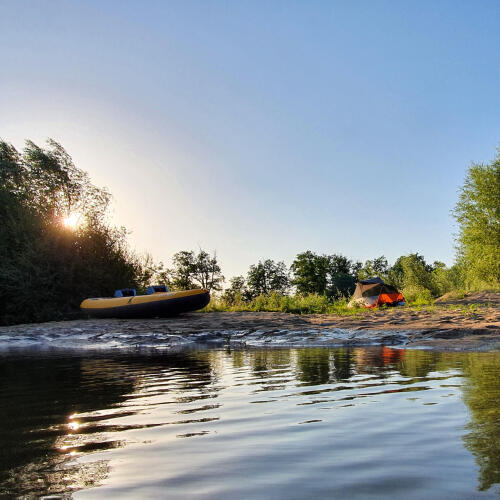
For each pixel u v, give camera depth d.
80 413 3.28
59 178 22.70
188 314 16.92
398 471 1.82
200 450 2.21
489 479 1.70
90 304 17.50
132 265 22.30
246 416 2.98
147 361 6.98
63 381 5.04
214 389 4.17
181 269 53.56
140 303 15.70
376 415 2.87
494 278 26.30
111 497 1.64
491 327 9.29
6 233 19.06
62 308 19.11
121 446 2.34
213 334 11.59
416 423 2.61
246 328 12.45
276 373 5.16
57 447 2.36
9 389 4.58
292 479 1.77
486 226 26.64
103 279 20.36
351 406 3.18
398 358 6.23
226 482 1.76
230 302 22.23
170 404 3.51
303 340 9.84
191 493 1.65
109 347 10.32
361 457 2.02
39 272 18.30
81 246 20.53
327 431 2.51
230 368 5.76
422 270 28.14
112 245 21.81
